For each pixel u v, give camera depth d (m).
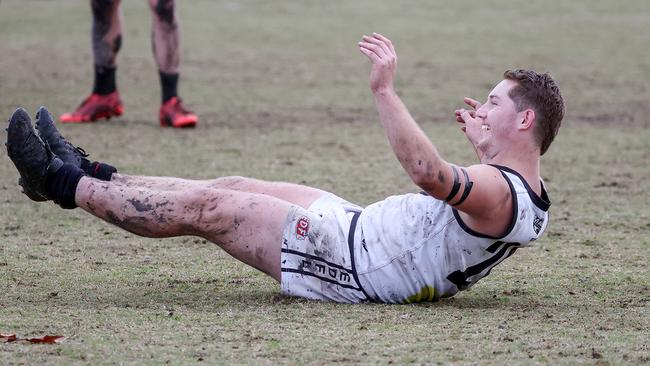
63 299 15.66
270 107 38.94
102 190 15.36
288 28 60.84
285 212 15.46
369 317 14.63
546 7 72.38
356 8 69.94
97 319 14.37
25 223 21.61
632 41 57.94
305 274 15.52
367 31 59.97
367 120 36.78
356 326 14.16
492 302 15.96
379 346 13.20
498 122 15.10
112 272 17.70
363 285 15.36
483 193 14.52
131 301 15.62
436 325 14.30
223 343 13.24
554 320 14.79
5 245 19.61
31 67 46.09
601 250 20.09
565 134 34.72
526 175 15.11
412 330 14.01
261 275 17.67
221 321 14.36
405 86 43.44
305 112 38.06
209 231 15.49
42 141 15.41
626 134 34.78
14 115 15.10
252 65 48.72
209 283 16.98
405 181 26.84
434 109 38.66
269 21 63.66
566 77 46.69
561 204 24.73
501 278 17.75
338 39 57.06
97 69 35.03
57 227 21.34
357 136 33.59
